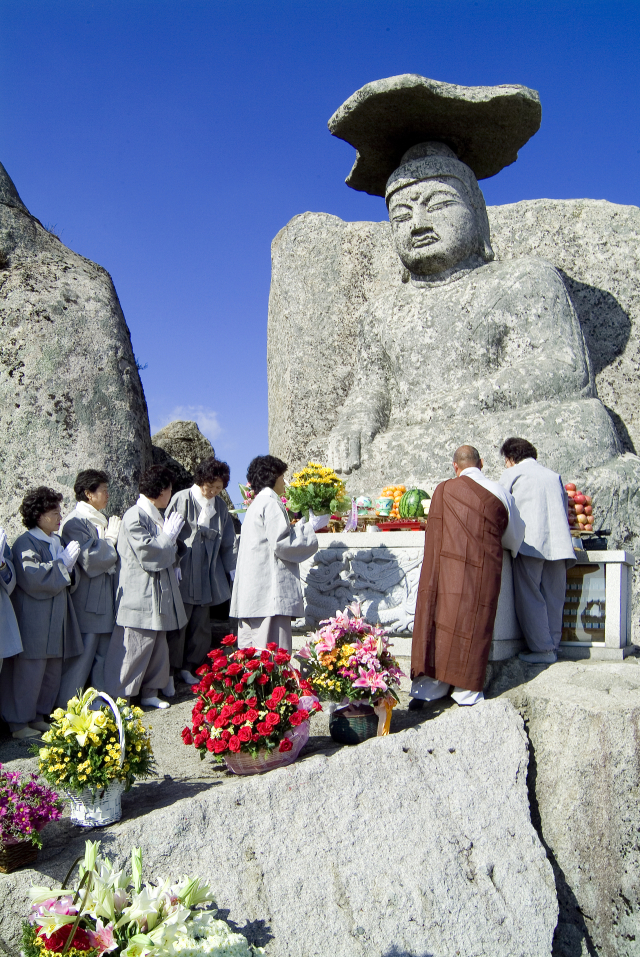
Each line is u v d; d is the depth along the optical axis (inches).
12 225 344.8
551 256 449.7
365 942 155.4
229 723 175.5
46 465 302.0
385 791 176.7
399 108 360.8
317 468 276.7
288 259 484.4
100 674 229.0
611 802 193.6
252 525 224.2
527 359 349.7
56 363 314.5
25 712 211.3
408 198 377.1
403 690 233.5
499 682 226.1
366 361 394.6
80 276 344.5
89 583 230.2
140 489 239.0
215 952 124.5
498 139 384.5
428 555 215.9
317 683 194.9
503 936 170.6
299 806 166.1
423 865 169.9
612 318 434.6
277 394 490.0
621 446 338.0
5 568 206.5
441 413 349.7
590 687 211.8
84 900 123.0
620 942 188.5
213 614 349.4
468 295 368.2
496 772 193.9
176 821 153.9
